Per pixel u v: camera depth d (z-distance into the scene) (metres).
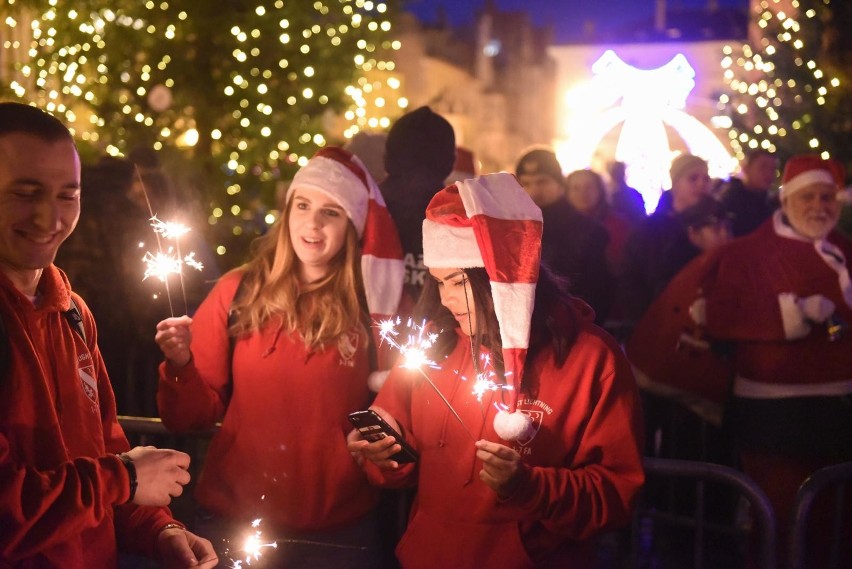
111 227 5.44
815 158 4.74
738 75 11.15
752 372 4.70
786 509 4.63
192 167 9.16
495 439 2.96
